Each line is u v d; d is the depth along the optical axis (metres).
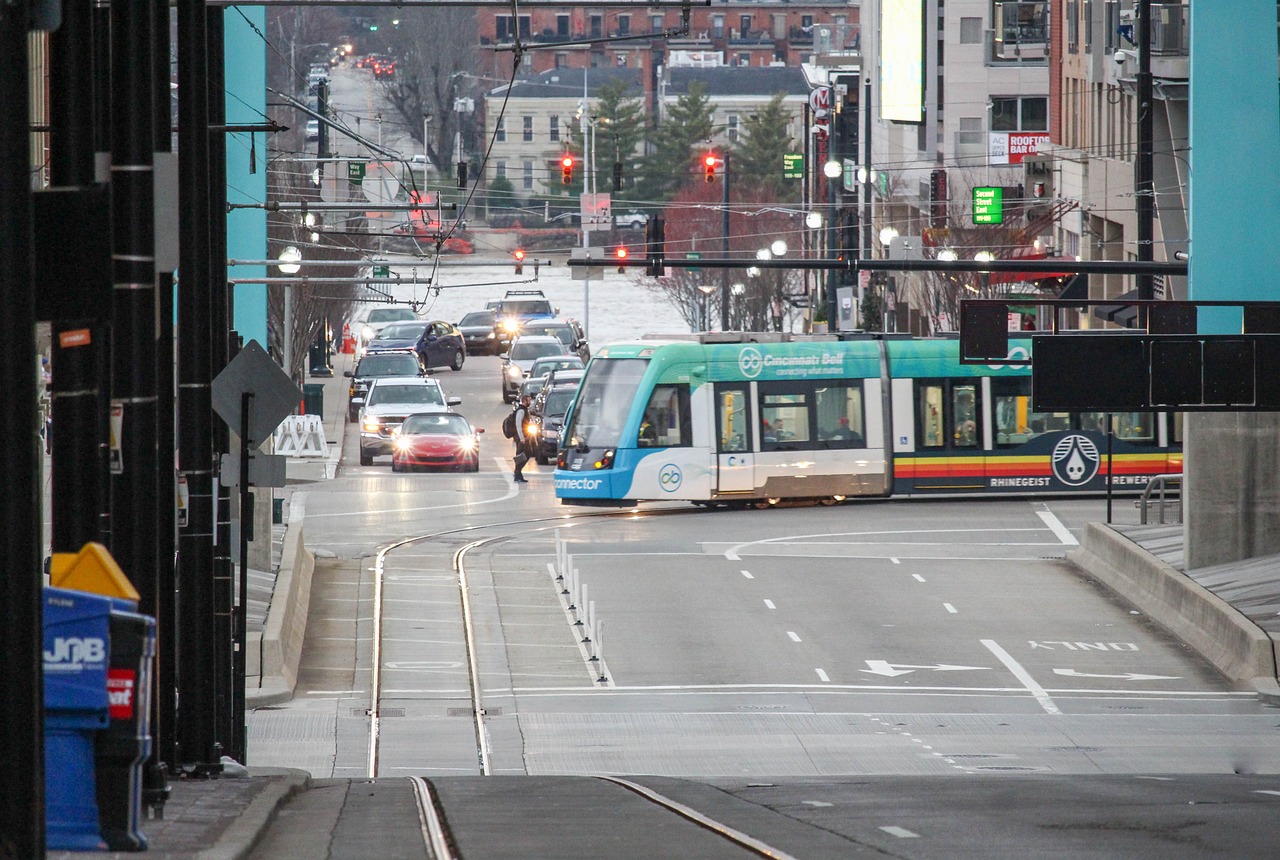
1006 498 166.50
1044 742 85.88
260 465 72.69
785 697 96.56
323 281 115.88
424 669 103.50
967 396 163.25
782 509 161.62
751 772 78.31
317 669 103.81
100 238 36.75
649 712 92.94
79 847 37.12
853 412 161.50
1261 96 122.19
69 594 37.12
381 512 159.88
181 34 67.94
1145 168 152.12
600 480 158.12
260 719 91.56
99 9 58.00
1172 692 99.69
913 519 154.50
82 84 45.75
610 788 64.06
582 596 120.25
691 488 158.38
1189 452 124.69
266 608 108.25
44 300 36.75
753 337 161.50
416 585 126.12
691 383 159.12
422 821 50.19
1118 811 52.56
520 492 174.38
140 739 37.28
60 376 46.03
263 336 134.50
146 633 37.38
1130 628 115.62
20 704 31.53
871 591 124.69
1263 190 122.31
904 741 85.94
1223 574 120.31
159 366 60.47
